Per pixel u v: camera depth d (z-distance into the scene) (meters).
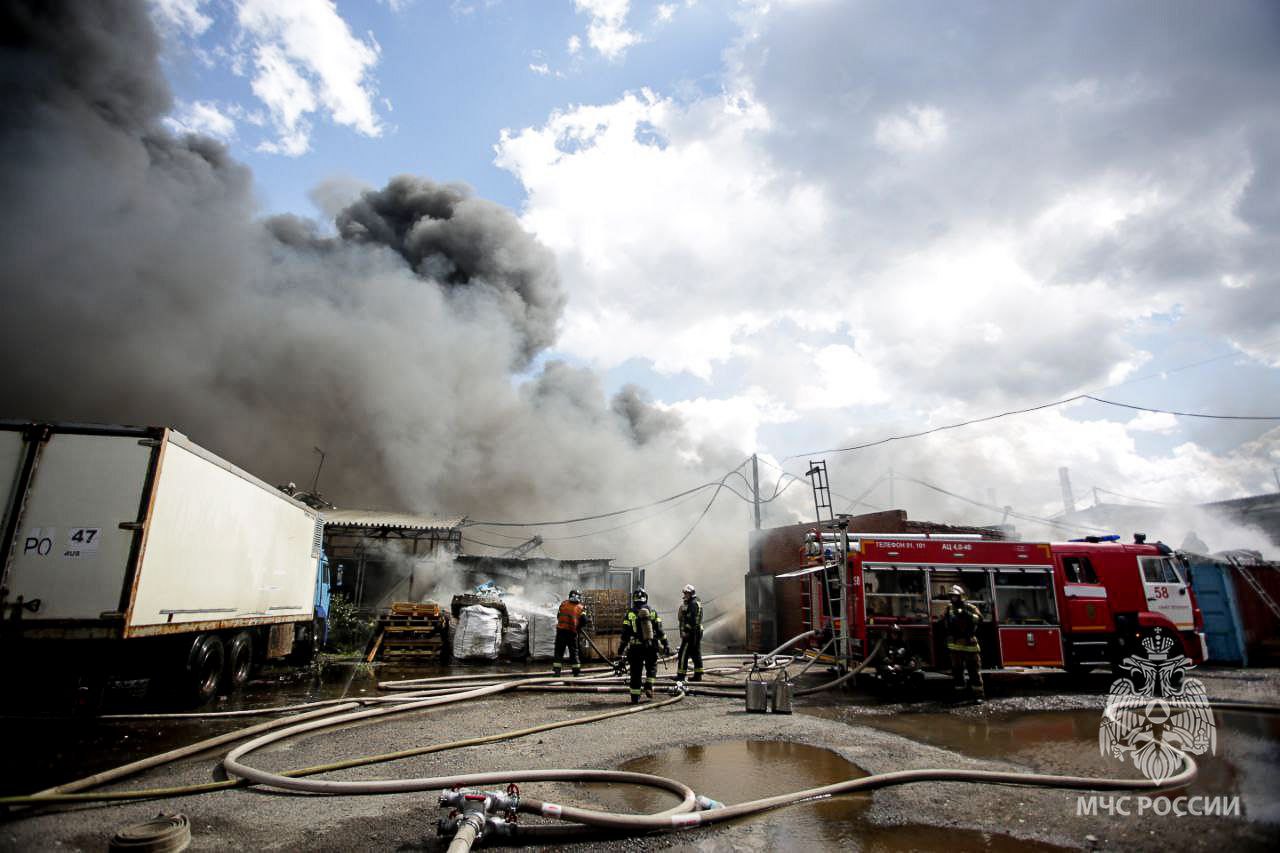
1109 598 10.29
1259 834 3.59
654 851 3.45
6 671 6.47
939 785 4.61
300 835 3.58
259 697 8.49
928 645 9.74
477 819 3.43
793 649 16.70
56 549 5.97
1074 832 3.69
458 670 12.42
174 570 6.70
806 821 3.89
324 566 13.02
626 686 9.73
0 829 3.59
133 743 5.79
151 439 6.36
